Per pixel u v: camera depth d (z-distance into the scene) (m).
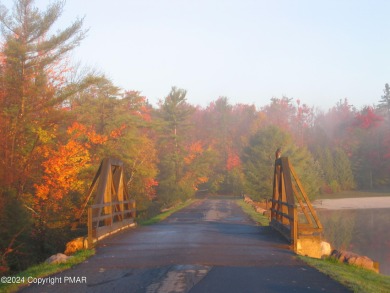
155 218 26.11
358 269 10.27
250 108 111.62
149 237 14.52
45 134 22.11
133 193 37.19
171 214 30.97
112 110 35.41
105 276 8.30
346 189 92.19
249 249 11.50
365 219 46.12
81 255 10.63
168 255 10.47
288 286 7.36
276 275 8.23
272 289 7.14
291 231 12.35
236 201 55.69
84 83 23.61
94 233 12.91
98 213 13.29
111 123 34.25
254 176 61.00
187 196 58.75
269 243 12.76
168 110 65.94
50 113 22.67
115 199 16.34
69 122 26.64
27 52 21.83
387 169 93.69
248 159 69.31
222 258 10.03
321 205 65.00
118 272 8.64
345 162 92.75
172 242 13.04
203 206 42.97
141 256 10.45
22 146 21.81
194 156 71.44
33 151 22.28
